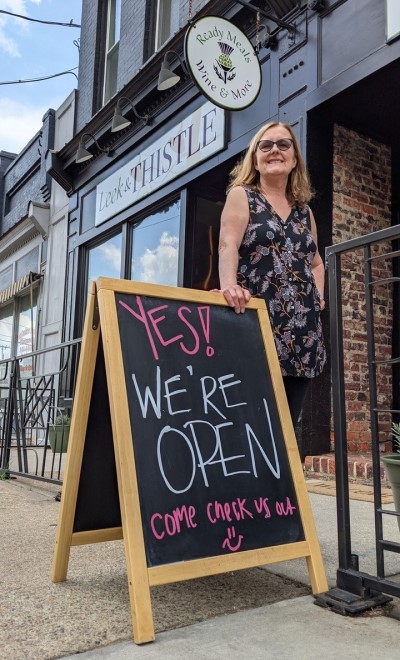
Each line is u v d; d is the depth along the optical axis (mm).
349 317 5000
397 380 5312
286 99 5086
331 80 4613
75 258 9133
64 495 2162
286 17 5109
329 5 4730
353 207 5160
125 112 7352
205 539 1833
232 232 2285
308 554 2018
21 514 3432
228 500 1935
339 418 2053
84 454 2209
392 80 4391
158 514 1781
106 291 1992
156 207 7164
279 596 2023
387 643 1627
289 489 2082
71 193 9383
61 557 2156
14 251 12672
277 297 2285
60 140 10492
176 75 6090
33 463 5988
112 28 9227
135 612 1635
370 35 4379
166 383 1973
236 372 2141
